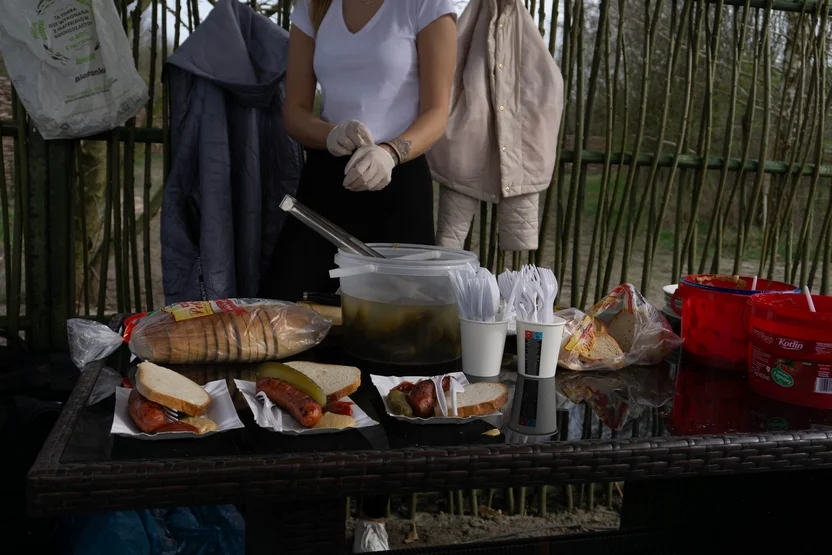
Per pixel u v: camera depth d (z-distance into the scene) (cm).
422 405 90
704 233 571
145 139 220
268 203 223
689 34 242
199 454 78
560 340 112
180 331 110
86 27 198
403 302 114
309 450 80
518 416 94
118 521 146
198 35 203
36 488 70
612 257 252
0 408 157
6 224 216
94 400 95
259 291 213
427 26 173
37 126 204
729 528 130
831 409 101
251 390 99
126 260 226
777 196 265
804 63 253
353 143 157
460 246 233
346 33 179
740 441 87
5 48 199
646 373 118
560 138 242
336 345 127
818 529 112
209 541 167
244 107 208
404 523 236
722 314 120
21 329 221
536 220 232
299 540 88
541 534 232
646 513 159
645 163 248
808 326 100
